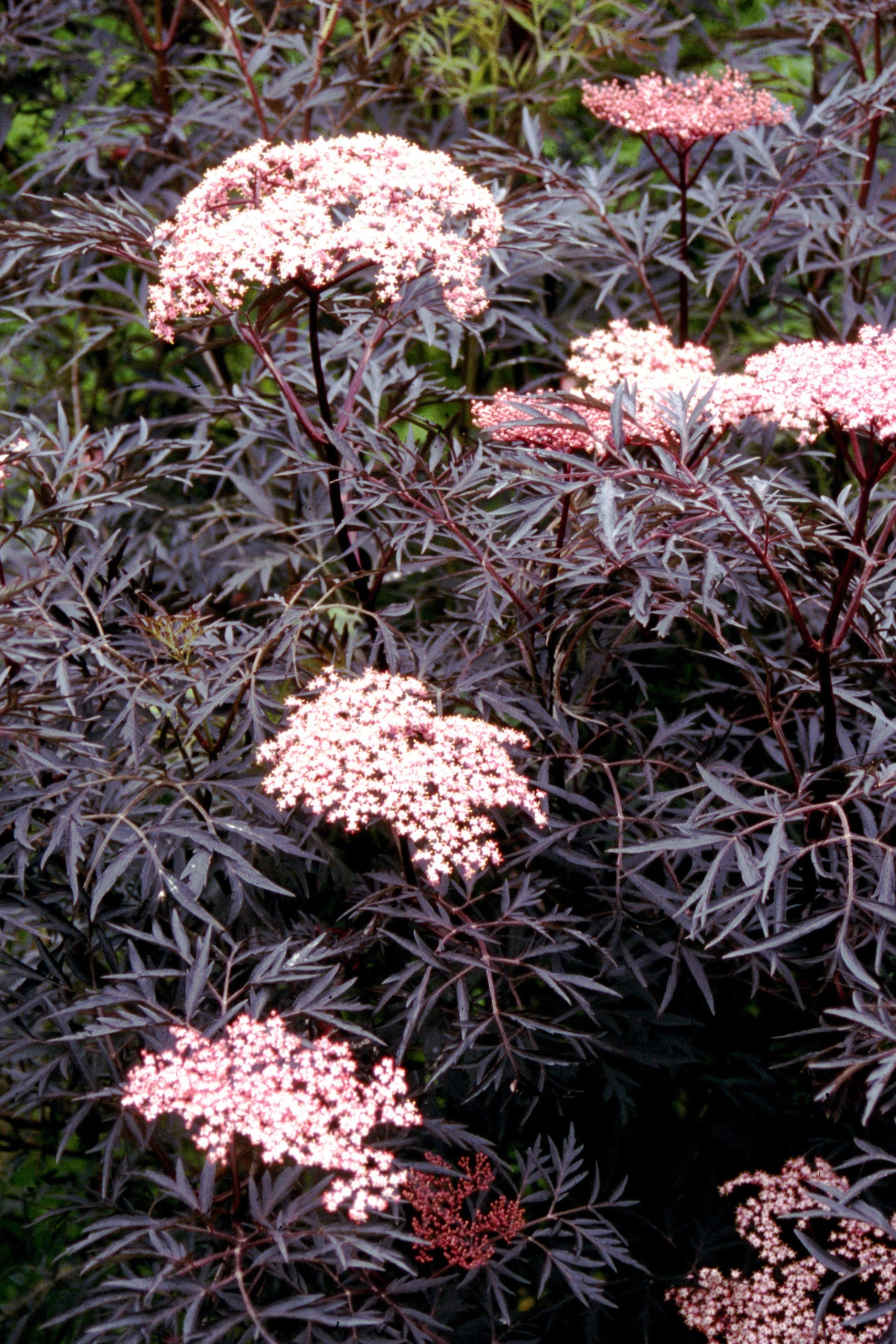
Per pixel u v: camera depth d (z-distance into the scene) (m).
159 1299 1.60
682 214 1.86
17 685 1.65
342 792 1.57
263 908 1.66
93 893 1.61
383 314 1.70
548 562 1.61
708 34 2.16
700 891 1.55
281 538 1.94
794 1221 1.68
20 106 2.21
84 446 1.74
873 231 1.91
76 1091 1.64
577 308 2.04
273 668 1.64
